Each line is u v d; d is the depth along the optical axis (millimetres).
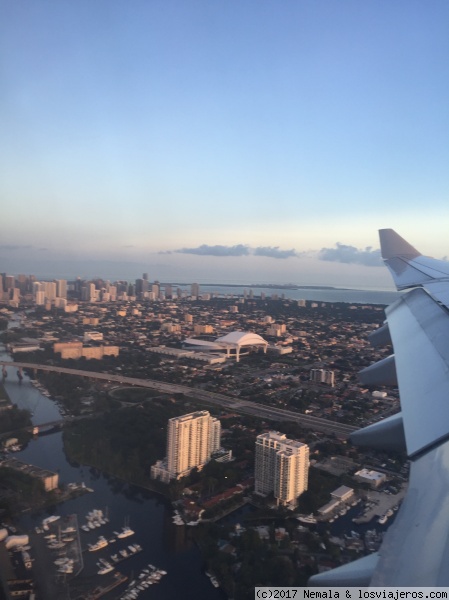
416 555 3186
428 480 3928
